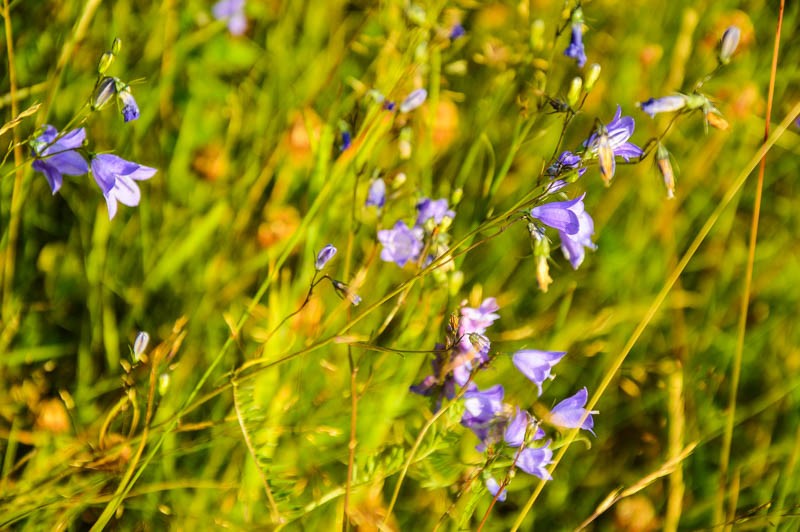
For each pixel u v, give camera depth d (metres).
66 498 0.75
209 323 0.84
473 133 0.90
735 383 0.79
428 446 0.73
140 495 0.79
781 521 0.81
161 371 0.80
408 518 0.79
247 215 0.88
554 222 0.70
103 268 0.86
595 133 0.68
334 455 0.79
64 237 0.88
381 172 0.80
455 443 0.75
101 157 0.69
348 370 0.81
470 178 0.90
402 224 0.78
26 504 0.75
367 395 0.81
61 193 0.88
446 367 0.70
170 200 0.90
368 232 0.85
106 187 0.69
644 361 0.87
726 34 0.69
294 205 0.89
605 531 0.83
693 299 0.90
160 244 0.87
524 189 0.90
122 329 0.85
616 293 0.90
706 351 0.89
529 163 0.90
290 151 0.90
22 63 0.89
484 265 0.89
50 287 0.86
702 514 0.83
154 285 0.86
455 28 0.83
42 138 0.69
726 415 0.86
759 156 0.69
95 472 0.78
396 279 0.85
